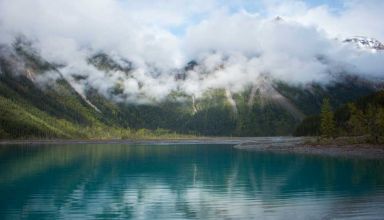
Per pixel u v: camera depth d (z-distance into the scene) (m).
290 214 36.78
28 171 71.44
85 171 71.56
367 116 148.12
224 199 44.31
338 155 101.69
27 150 147.88
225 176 63.50
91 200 44.22
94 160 96.94
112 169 75.19
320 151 115.62
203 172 69.38
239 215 36.88
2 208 40.06
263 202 42.31
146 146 190.88
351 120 153.25
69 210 39.31
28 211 38.88
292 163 82.62
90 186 54.09
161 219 35.88
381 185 52.19
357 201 41.75
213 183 56.22
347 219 34.44
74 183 56.69
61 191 49.91
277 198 44.38
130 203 42.62
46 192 49.16
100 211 39.03
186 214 37.66
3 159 99.44
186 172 69.75
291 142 172.12
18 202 43.03
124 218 36.28
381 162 82.25
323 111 148.62
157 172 69.88
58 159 99.75
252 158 98.44
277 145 151.88
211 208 39.97
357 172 65.75
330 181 56.16
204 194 47.56
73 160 96.75
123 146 191.38
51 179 60.72
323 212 37.19
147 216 36.97
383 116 121.56
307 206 39.91
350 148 114.75
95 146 192.75
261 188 51.28
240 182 56.81
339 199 43.03
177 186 53.91
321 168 72.12
